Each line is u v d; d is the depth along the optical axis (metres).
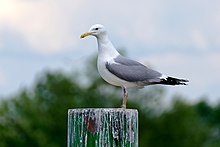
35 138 50.06
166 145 59.25
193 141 59.25
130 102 57.31
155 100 58.19
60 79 58.91
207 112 89.06
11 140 49.12
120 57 13.85
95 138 11.02
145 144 58.03
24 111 52.62
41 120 54.19
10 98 50.41
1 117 48.97
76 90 59.00
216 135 70.31
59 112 57.03
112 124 11.03
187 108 59.31
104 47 13.86
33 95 55.75
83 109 11.10
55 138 56.44
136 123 11.21
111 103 57.72
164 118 59.06
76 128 11.12
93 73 57.97
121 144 11.03
